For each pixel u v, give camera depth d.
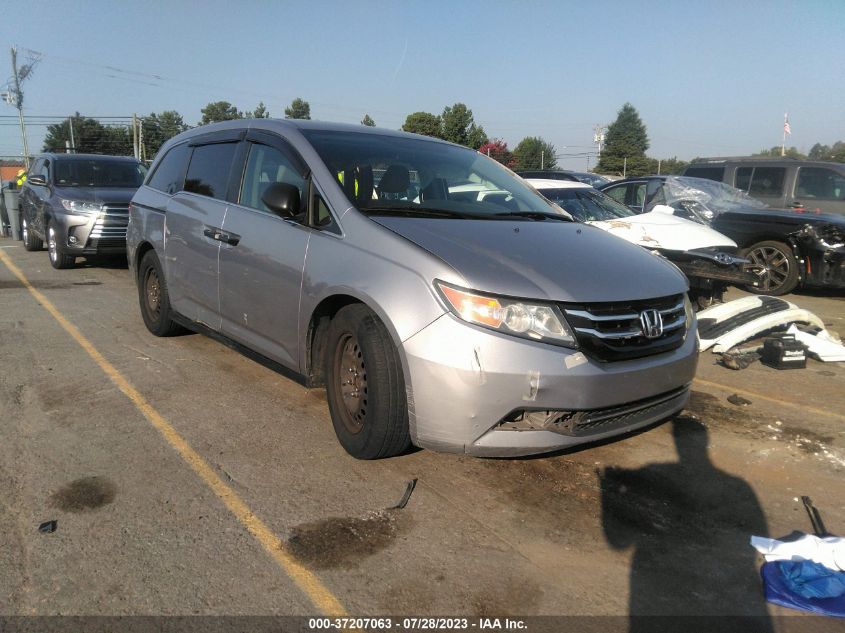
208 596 2.51
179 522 3.00
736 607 2.58
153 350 5.61
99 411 4.25
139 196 6.02
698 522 3.19
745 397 4.99
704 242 7.26
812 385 5.31
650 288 3.37
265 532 2.94
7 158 31.31
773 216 9.20
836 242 8.67
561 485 3.49
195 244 4.85
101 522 2.98
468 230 3.58
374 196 3.84
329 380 3.68
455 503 3.26
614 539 3.01
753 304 6.44
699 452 3.96
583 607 2.54
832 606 2.56
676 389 3.56
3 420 4.06
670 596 2.63
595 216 8.15
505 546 2.92
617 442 4.07
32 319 6.64
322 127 4.45
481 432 3.01
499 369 2.94
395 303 3.15
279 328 3.98
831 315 8.24
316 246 3.71
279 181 4.21
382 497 3.28
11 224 14.16
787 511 3.31
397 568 2.73
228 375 5.02
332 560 2.76
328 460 3.65
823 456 3.94
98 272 9.90
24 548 2.77
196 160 5.28
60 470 3.45
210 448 3.75
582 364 3.02
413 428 3.15
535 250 3.44
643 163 81.25
